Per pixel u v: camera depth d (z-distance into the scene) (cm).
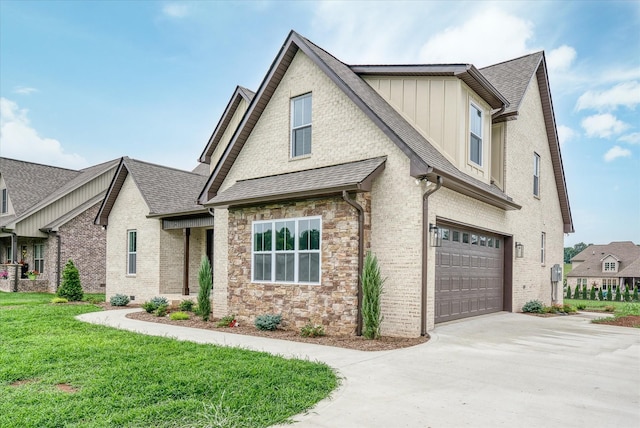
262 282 1176
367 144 1073
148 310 1502
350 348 855
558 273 1812
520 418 484
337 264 1021
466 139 1169
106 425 455
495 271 1413
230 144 1386
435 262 1080
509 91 1534
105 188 2814
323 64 1142
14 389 588
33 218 2484
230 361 716
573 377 648
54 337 958
